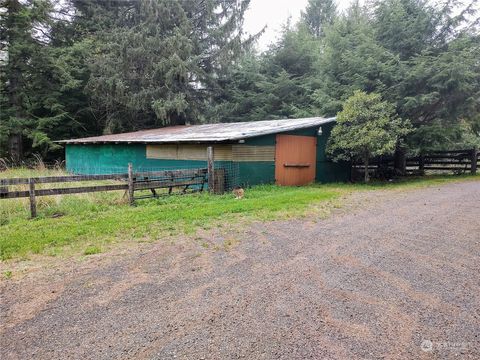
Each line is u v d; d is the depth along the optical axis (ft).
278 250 14.55
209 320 8.97
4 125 61.77
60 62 62.80
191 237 16.47
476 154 51.13
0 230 17.56
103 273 12.16
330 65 58.80
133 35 63.57
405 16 50.65
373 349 7.72
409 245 15.17
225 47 71.20
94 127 77.41
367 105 38.68
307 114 65.16
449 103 48.52
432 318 9.02
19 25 59.98
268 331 8.44
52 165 66.28
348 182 43.50
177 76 66.49
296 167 39.70
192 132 44.34
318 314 9.23
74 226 18.26
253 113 76.48
